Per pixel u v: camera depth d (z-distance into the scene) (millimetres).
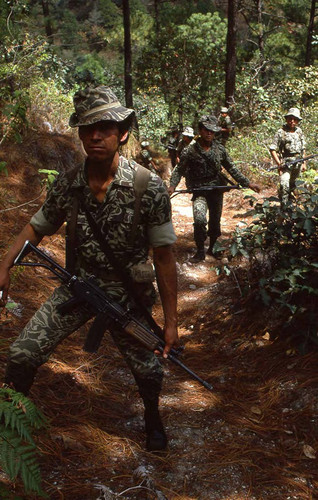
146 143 10516
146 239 2652
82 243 2574
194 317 4973
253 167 10680
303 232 4406
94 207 2514
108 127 2375
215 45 17562
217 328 4633
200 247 6461
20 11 8578
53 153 7809
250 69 16375
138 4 41031
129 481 2729
